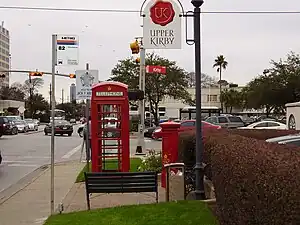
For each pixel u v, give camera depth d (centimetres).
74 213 958
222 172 613
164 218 828
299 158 453
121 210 927
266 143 666
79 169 1869
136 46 2456
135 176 993
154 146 3262
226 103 9344
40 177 1656
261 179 428
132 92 1580
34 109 11956
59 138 4522
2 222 940
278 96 5125
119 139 1436
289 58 5231
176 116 8406
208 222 775
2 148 3153
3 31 13588
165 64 5834
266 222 413
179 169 1065
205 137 1049
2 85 12600
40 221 938
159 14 1008
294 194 356
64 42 945
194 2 979
